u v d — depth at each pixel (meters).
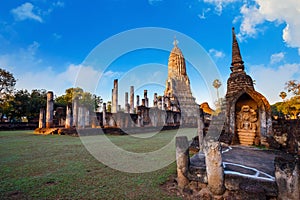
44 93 39.66
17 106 33.59
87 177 5.44
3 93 31.95
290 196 3.55
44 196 4.14
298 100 28.00
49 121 20.36
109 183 5.00
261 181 3.98
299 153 7.31
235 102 10.84
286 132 8.72
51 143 11.99
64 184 4.86
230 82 12.49
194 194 4.38
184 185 4.67
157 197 4.20
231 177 4.23
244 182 4.10
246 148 8.95
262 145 9.51
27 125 26.88
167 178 5.43
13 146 10.71
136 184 4.95
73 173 5.78
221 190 4.16
